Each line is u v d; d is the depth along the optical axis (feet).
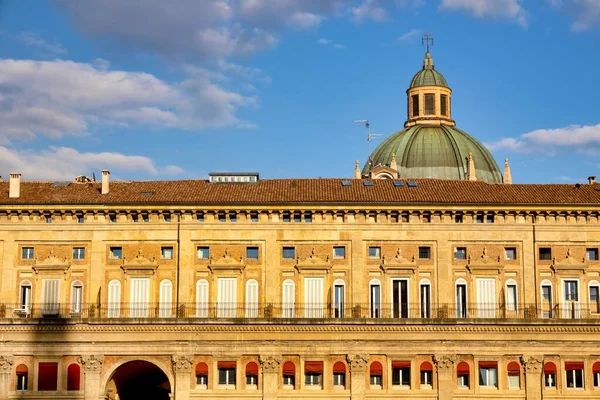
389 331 221.25
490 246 229.66
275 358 220.64
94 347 221.87
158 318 221.05
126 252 229.66
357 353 220.84
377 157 339.98
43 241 230.89
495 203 227.61
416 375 220.84
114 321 221.25
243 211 228.22
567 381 222.28
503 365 222.07
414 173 326.03
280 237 228.43
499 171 340.18
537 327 222.07
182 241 228.63
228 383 221.66
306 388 220.64
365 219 229.04
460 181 249.14
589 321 221.87
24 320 221.25
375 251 229.25
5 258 230.27
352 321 220.64
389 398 219.82
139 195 235.81
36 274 229.86
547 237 229.86
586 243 230.27
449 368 220.64
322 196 233.55
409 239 228.84
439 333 221.87
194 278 228.22
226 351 221.46
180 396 220.02
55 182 247.70
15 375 222.28
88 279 229.04
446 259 228.02
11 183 235.61
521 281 228.63
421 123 349.20
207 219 229.45
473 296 228.43
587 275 229.86
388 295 227.20
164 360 222.48
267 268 227.40
